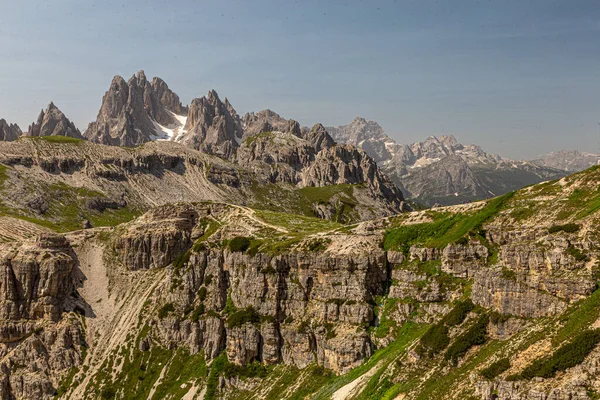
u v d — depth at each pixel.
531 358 104.19
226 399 190.12
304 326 186.12
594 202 147.88
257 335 194.75
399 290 176.25
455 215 187.62
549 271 126.50
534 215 161.25
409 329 164.25
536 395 94.19
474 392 106.94
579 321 105.50
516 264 133.25
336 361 170.25
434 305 165.00
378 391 137.62
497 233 164.12
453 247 167.62
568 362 95.38
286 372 184.62
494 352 116.69
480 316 135.75
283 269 198.38
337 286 184.12
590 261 122.75
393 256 185.38
